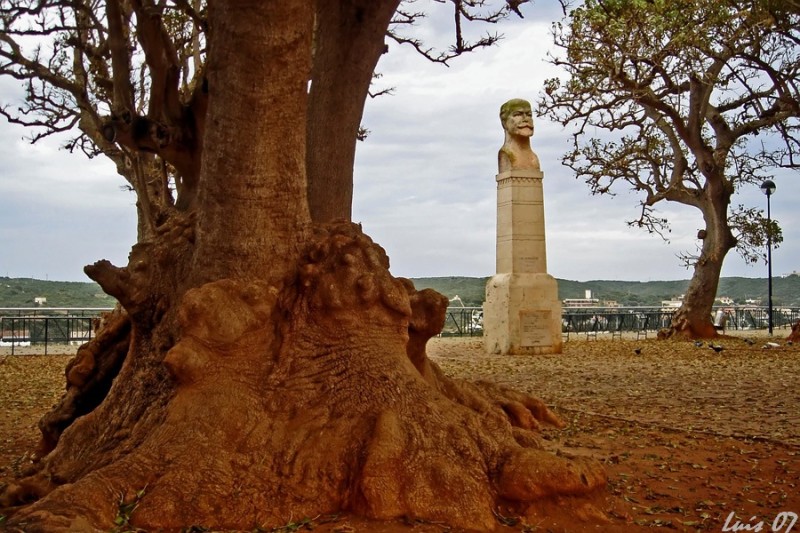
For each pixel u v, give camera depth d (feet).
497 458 17.61
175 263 21.03
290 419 17.92
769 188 108.06
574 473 17.25
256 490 16.35
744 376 54.44
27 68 55.88
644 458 25.57
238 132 19.43
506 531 16.19
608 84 77.71
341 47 28.25
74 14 54.75
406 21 46.88
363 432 17.56
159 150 41.91
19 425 33.76
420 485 16.55
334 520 16.14
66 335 85.61
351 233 20.94
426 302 22.93
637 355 74.13
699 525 17.76
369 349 18.98
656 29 71.97
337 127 28.25
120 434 19.25
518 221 77.82
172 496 15.75
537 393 44.96
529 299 77.15
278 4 18.43
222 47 19.25
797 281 240.12
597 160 93.86
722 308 129.29
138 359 20.67
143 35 40.01
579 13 75.10
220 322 18.15
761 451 27.12
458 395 24.02
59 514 14.65
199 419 17.28
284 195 19.88
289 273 19.80
